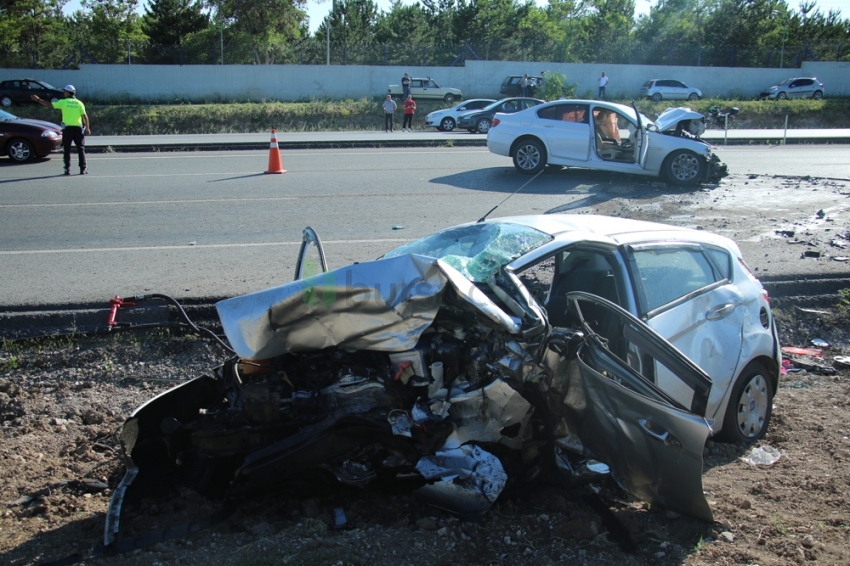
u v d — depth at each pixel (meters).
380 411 3.60
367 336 3.52
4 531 3.61
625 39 54.09
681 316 4.23
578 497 3.76
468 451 3.65
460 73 44.84
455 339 3.70
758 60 49.38
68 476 4.22
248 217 10.76
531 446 3.82
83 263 8.23
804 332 6.72
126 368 5.80
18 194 12.71
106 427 4.90
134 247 9.02
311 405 3.67
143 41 53.88
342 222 10.38
